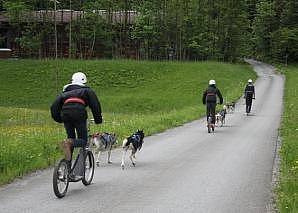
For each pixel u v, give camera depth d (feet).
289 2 352.90
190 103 168.14
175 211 25.53
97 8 275.18
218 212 25.44
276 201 27.76
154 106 166.71
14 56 278.05
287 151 45.06
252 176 35.53
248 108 98.58
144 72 217.36
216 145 53.42
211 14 302.86
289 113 92.79
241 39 312.71
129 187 31.45
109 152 41.27
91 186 31.65
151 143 54.70
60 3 295.89
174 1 283.59
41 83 208.44
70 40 266.36
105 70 219.41
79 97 29.68
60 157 42.24
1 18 292.20
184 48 290.97
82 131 29.84
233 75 215.10
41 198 28.04
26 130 67.87
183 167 39.19
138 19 271.69
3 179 32.42
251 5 392.47
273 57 348.38
